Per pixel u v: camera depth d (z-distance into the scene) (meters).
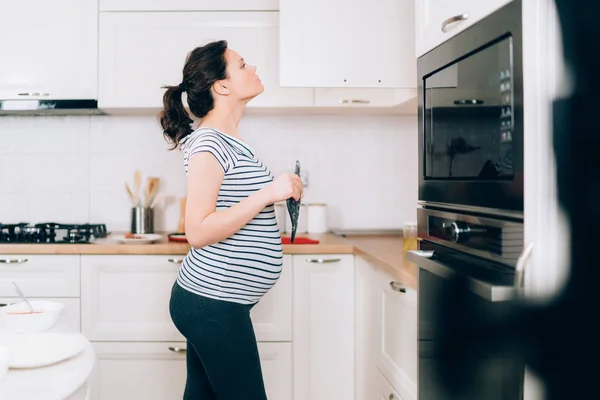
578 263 0.83
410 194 2.97
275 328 2.35
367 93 2.60
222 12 2.62
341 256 2.34
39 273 2.36
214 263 1.58
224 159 1.56
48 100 2.62
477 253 1.00
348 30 2.20
